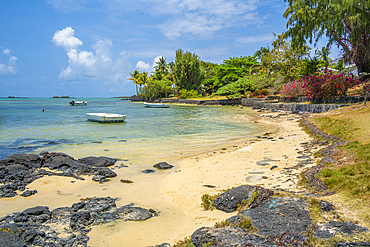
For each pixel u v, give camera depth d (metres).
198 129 21.64
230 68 68.88
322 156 8.98
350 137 10.16
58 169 10.05
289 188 6.46
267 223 4.39
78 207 6.31
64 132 20.59
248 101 50.53
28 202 6.94
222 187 7.34
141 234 5.04
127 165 10.73
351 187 5.38
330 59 42.62
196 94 78.56
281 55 46.50
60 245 4.64
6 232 4.61
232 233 4.09
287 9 28.16
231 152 12.12
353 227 3.86
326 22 24.47
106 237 4.95
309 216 4.46
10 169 9.55
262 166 9.23
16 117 35.62
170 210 6.22
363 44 24.47
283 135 15.95
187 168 9.96
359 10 21.91
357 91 23.61
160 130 21.39
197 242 4.04
